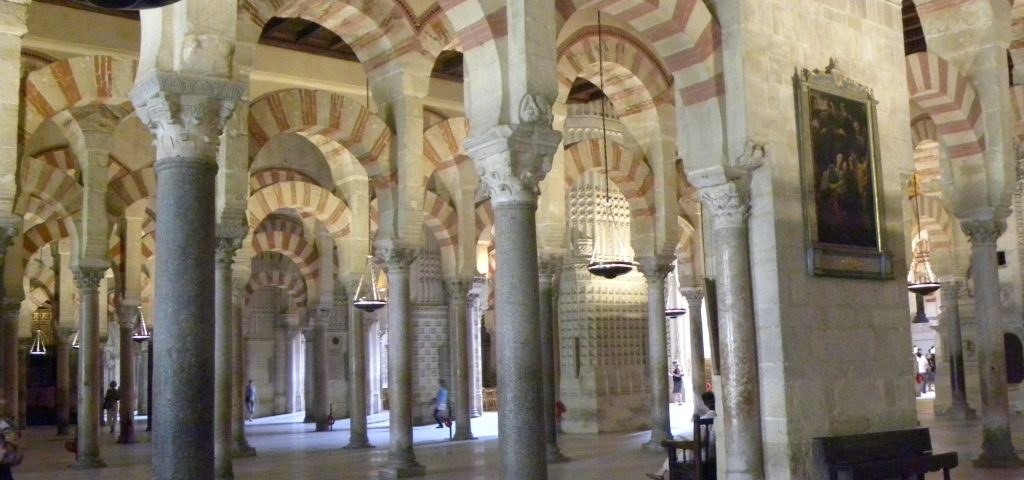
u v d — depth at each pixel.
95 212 15.96
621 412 21.05
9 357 19.05
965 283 21.64
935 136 16.36
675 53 10.04
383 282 26.41
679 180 20.67
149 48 6.48
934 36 14.06
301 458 16.39
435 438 19.31
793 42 10.28
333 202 19.86
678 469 10.09
